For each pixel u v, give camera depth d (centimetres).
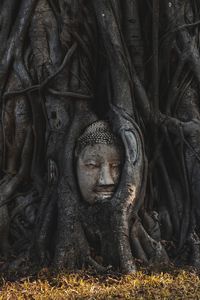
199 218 1111
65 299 871
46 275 994
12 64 1145
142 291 891
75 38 1130
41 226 1073
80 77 1137
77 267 1030
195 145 1127
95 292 900
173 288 902
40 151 1151
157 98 1133
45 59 1129
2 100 1147
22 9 1141
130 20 1155
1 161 1155
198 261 1045
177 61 1167
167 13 1166
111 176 1064
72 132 1098
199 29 1185
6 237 1117
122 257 1007
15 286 948
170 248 1103
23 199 1137
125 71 1104
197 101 1170
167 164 1163
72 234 1043
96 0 1109
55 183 1096
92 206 1057
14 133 1154
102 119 1127
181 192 1145
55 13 1141
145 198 1124
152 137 1149
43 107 1131
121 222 1028
